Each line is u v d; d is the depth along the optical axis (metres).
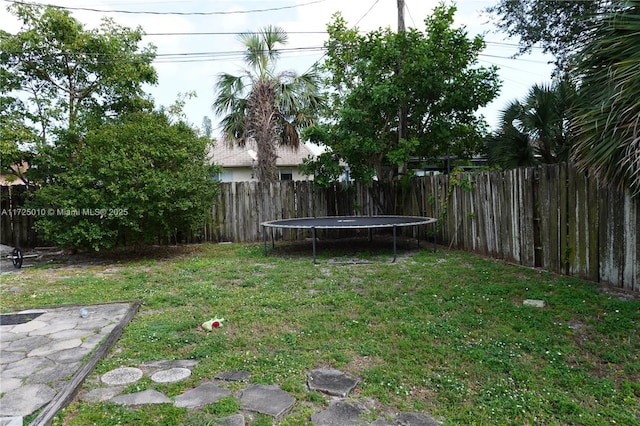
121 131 7.33
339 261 6.68
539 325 3.39
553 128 6.15
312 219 8.96
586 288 4.26
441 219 8.09
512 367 2.71
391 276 5.36
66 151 7.29
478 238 6.83
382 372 2.68
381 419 2.16
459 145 9.88
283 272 5.84
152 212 7.10
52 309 4.25
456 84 8.69
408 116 9.59
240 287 5.05
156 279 5.64
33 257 8.05
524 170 5.57
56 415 2.17
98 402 2.32
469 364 2.78
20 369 2.74
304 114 11.62
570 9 6.80
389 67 8.82
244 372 2.71
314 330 3.45
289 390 2.46
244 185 9.82
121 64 9.57
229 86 11.51
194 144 8.03
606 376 2.61
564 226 4.90
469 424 2.12
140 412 2.20
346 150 9.00
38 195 7.06
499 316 3.64
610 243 4.28
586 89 3.28
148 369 2.78
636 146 2.84
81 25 9.27
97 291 5.03
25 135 8.28
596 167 3.28
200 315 3.91
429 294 4.44
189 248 8.81
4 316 3.99
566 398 2.35
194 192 7.69
